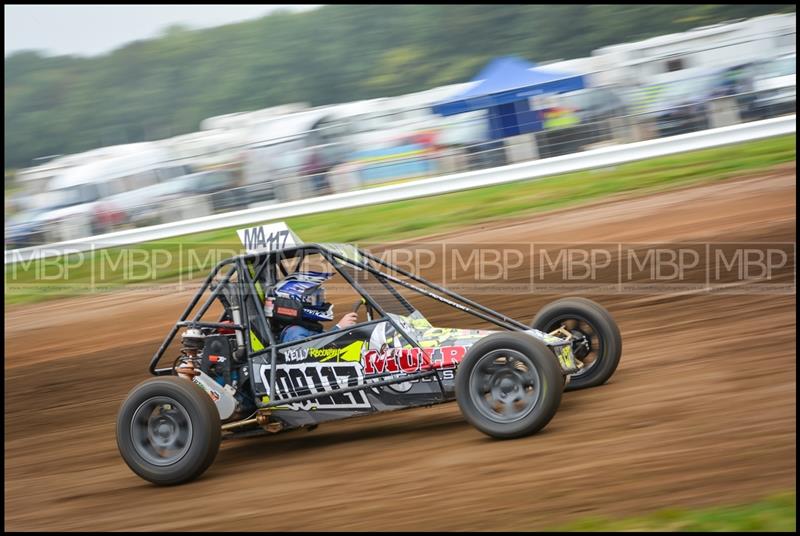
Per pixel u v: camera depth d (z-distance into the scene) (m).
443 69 48.06
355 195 21.66
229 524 6.27
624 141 21.27
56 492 7.80
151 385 7.38
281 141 22.23
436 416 8.36
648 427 6.84
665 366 8.66
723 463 5.92
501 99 21.48
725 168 19.00
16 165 51.72
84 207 22.77
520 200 19.88
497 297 13.80
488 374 7.01
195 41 55.62
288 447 8.23
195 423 7.25
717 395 7.42
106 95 53.94
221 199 22.48
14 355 15.88
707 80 20.70
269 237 7.96
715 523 4.93
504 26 46.00
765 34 20.56
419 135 21.95
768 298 10.92
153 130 52.53
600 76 21.39
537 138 21.48
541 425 6.83
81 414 11.02
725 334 9.58
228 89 52.78
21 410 11.76
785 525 4.76
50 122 53.03
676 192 18.08
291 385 7.68
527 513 5.59
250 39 54.94
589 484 5.89
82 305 18.86
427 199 21.22
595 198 18.94
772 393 7.26
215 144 22.91
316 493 6.64
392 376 7.40
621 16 41.97
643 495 5.60
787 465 5.72
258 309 7.82
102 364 13.88
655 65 21.08
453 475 6.47
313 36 52.94
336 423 8.85
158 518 6.66
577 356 8.27
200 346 8.05
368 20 52.41
